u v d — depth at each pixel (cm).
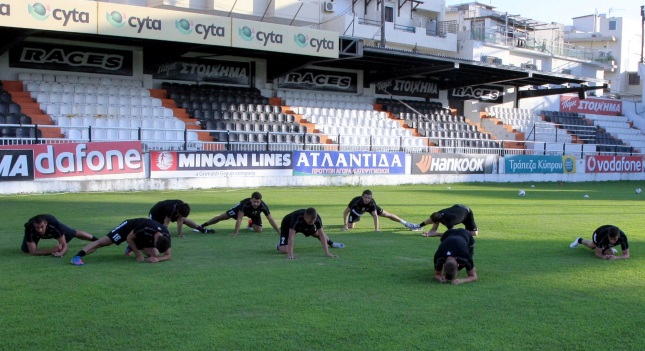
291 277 755
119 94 2369
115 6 1967
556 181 3045
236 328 552
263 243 1002
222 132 2200
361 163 2356
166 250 826
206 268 796
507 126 3572
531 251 986
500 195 2091
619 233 918
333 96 3106
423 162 2534
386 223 1285
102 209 1382
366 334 545
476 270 823
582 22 6059
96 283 701
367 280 748
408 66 3003
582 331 567
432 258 898
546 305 653
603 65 5028
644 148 4100
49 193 1675
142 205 1478
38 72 2311
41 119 2025
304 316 592
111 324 555
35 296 641
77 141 1764
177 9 2855
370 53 2608
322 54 2403
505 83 3597
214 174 2009
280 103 2850
